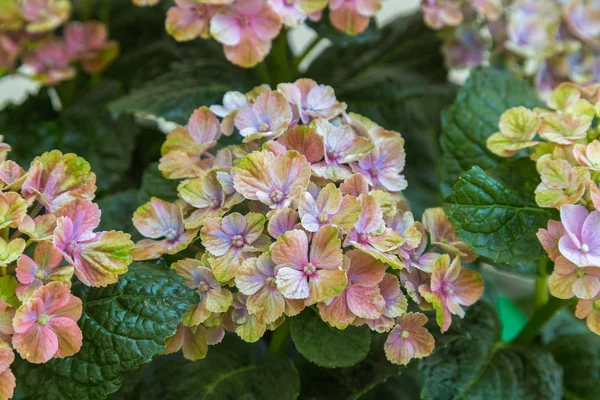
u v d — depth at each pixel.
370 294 0.69
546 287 0.82
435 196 0.99
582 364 0.84
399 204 0.75
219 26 0.80
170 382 0.78
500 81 0.84
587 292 0.69
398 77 0.96
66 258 0.67
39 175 0.70
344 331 0.70
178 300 0.70
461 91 0.83
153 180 0.81
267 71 0.93
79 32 0.96
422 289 0.71
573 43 0.91
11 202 0.67
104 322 0.69
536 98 0.84
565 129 0.74
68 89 1.01
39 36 0.94
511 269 0.79
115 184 0.97
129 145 0.95
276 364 0.77
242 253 0.70
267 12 0.80
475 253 0.74
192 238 0.72
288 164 0.70
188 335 0.72
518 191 0.75
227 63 0.93
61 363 0.69
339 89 0.94
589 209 0.71
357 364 0.76
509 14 0.92
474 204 0.74
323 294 0.68
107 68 1.02
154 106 0.87
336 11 0.84
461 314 0.73
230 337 0.80
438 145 1.00
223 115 0.75
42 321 0.66
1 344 0.66
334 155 0.72
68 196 0.70
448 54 0.94
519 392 0.77
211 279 0.70
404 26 1.00
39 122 0.97
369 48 1.00
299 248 0.68
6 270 0.68
